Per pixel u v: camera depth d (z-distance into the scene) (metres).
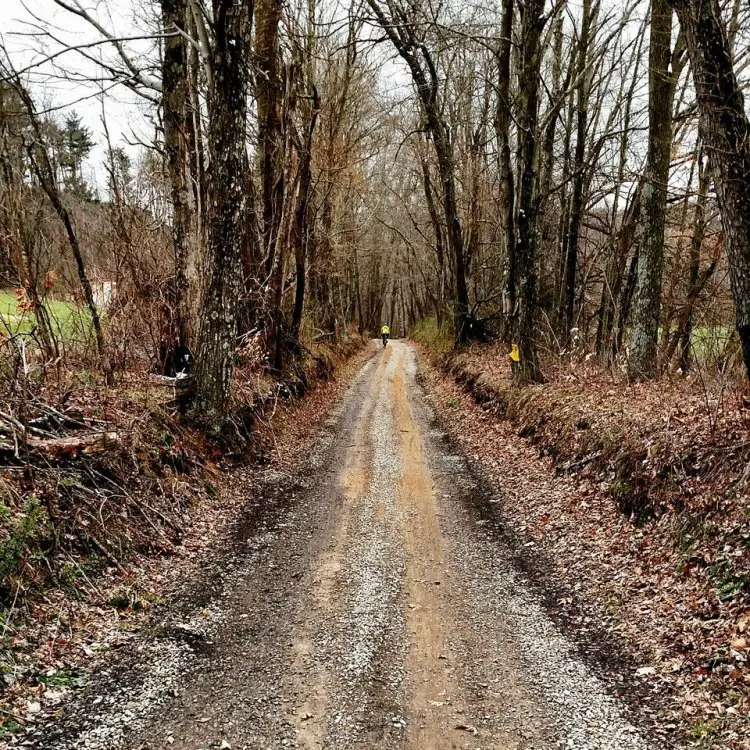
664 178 11.18
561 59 19.23
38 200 8.60
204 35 9.53
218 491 9.19
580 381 12.92
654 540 6.81
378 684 4.86
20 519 5.55
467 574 7.00
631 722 4.34
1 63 7.45
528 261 13.85
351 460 12.07
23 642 4.78
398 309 75.69
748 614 5.03
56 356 8.36
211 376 10.24
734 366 9.43
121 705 4.43
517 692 4.77
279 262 15.62
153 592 6.17
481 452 12.44
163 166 11.54
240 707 4.50
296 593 6.45
